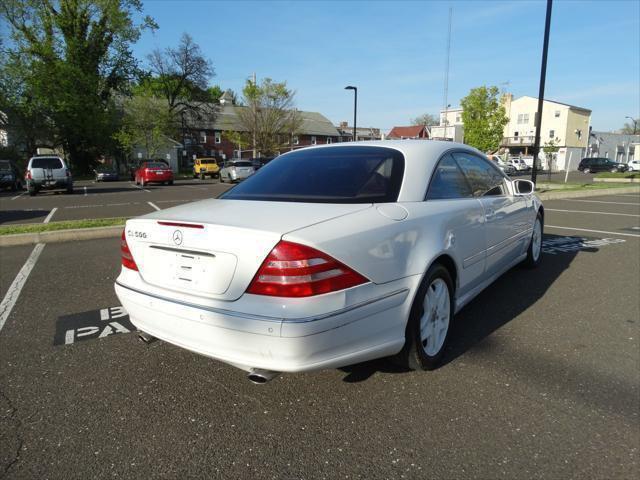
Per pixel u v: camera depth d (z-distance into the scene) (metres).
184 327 2.43
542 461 2.15
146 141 44.16
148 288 2.67
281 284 2.13
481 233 3.61
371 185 2.90
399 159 3.14
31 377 3.01
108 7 38.25
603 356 3.22
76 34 39.00
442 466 2.12
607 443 2.28
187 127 58.28
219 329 2.28
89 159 45.66
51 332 3.76
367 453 2.22
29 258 6.42
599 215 10.84
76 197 18.17
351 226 2.39
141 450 2.27
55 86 37.06
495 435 2.34
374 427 2.43
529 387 2.80
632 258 6.21
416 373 2.98
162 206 14.16
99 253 6.71
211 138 66.31
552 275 5.35
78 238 7.84
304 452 2.24
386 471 2.10
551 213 11.27
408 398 2.69
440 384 2.85
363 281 2.34
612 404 2.62
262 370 2.25
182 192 20.61
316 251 2.16
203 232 2.38
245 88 49.97
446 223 3.03
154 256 2.65
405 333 2.74
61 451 2.27
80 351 3.40
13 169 24.95
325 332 2.18
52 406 2.67
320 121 78.06
